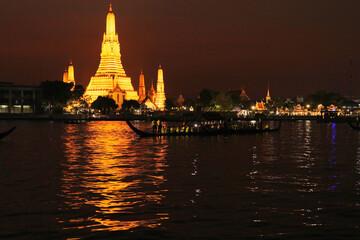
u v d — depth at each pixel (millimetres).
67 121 171375
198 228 23406
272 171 41688
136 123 189375
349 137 96000
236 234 22516
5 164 46125
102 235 22312
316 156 55031
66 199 29391
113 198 29797
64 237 22000
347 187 33750
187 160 50188
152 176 38469
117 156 54156
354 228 23500
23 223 24125
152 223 24234
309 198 30000
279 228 23453
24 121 197500
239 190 32531
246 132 110562
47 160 49844
